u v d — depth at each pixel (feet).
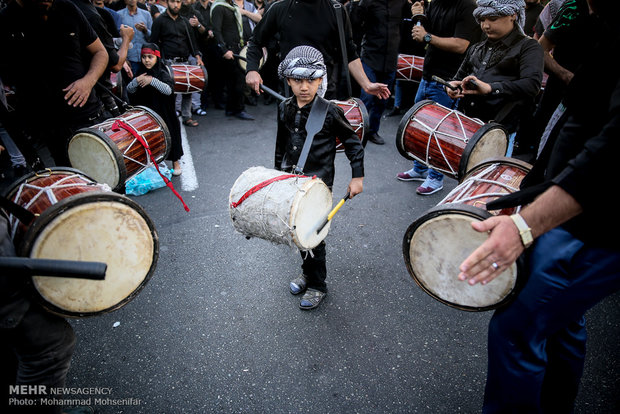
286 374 6.64
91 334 7.34
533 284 4.17
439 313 7.97
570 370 4.96
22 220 4.21
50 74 8.68
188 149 15.65
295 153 6.82
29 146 5.60
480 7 8.89
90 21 10.71
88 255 4.53
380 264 9.33
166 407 6.09
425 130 9.04
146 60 11.81
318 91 6.73
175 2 16.38
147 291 8.38
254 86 9.05
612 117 3.20
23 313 4.02
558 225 3.66
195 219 10.91
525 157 14.56
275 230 5.63
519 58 8.88
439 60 12.55
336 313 7.91
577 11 8.71
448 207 4.74
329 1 9.25
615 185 3.22
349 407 6.13
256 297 8.27
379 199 12.10
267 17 9.63
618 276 3.90
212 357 6.93
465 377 6.64
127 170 8.92
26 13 7.97
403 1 14.28
